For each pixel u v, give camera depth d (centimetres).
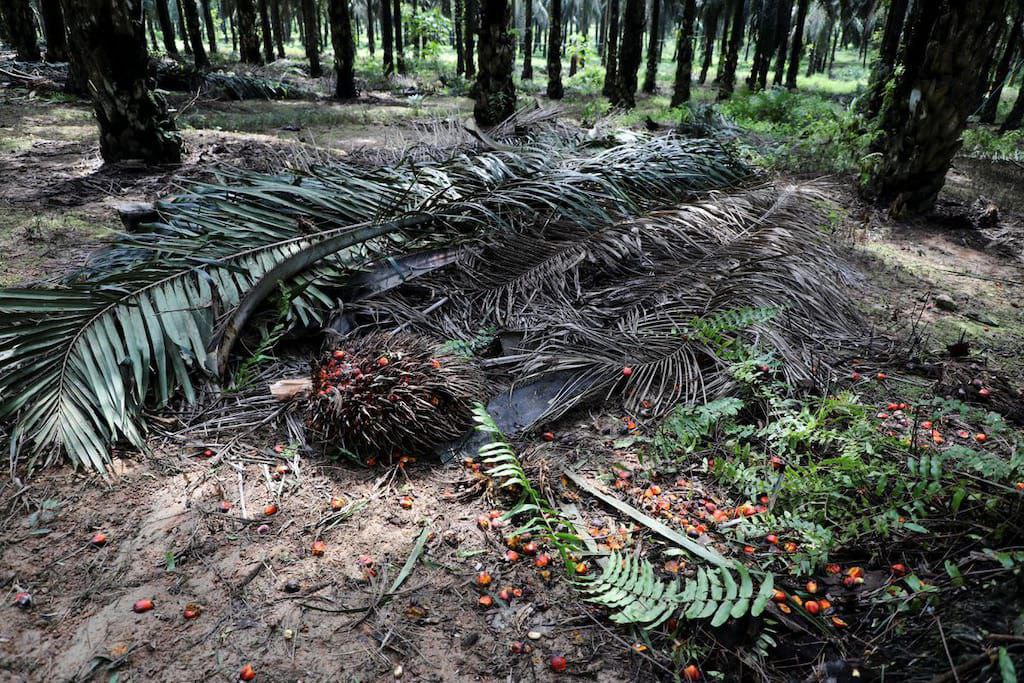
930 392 397
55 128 1169
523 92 2320
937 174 751
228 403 378
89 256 500
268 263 441
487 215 511
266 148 1026
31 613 248
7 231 613
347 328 430
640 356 410
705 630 243
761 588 232
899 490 291
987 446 343
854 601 255
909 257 648
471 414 352
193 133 1155
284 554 278
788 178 952
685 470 336
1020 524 276
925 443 341
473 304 465
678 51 1967
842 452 325
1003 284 582
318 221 486
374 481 325
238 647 237
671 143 702
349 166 617
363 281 453
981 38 681
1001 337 480
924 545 275
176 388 382
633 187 610
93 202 721
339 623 248
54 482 315
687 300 462
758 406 378
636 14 1792
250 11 2850
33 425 338
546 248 501
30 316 378
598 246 505
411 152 738
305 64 3219
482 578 265
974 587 249
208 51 3991
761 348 412
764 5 2677
